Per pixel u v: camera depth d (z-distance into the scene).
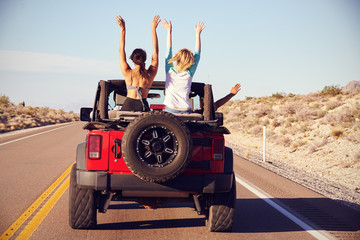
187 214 7.56
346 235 6.54
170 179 5.21
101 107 6.17
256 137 29.31
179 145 5.19
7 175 11.20
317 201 9.21
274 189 10.40
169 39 6.48
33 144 20.42
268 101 49.91
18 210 7.37
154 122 5.13
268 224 7.05
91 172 5.49
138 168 5.12
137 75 6.19
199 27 6.58
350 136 20.73
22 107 61.25
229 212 6.15
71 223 6.05
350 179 14.55
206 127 5.80
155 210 7.84
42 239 5.69
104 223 6.71
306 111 31.02
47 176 11.16
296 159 19.55
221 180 5.66
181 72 6.32
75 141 22.47
